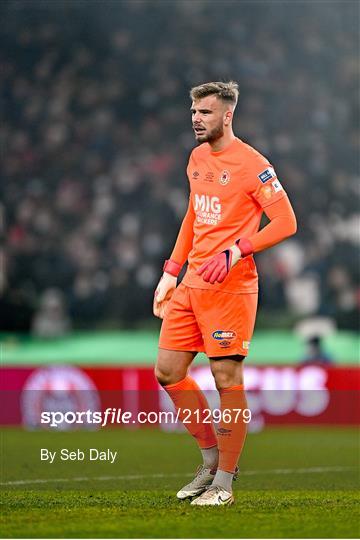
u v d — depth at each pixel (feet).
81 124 242.99
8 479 85.87
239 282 61.31
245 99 252.62
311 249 215.92
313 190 232.94
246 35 264.31
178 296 63.41
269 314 195.83
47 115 244.01
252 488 78.59
